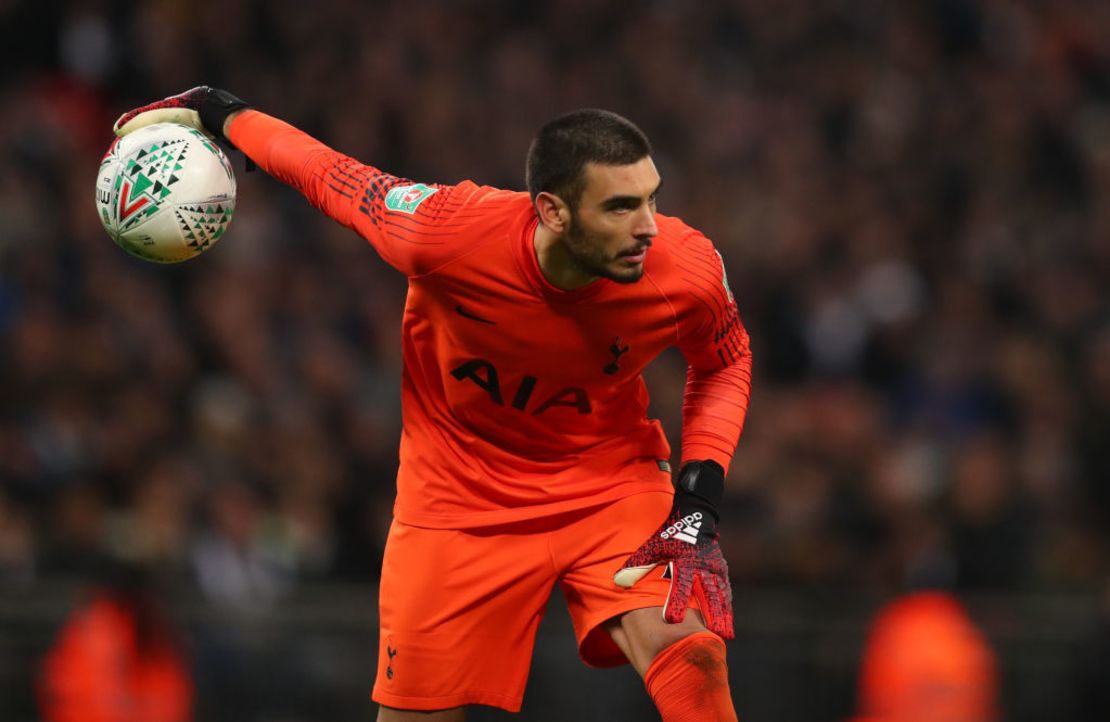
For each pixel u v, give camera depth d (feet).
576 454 42.57
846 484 101.45
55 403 99.96
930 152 145.59
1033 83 152.56
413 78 138.92
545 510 42.19
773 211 133.18
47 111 128.57
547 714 79.00
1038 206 141.49
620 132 36.76
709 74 148.87
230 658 79.46
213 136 44.14
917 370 119.34
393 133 134.62
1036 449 108.78
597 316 39.22
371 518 97.50
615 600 41.57
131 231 42.45
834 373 122.52
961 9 156.46
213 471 94.84
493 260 38.68
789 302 125.08
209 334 108.47
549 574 42.63
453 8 147.02
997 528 96.89
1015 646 82.12
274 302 112.88
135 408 98.89
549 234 37.83
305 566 93.30
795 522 97.76
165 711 76.33
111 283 110.73
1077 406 113.80
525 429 41.73
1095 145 149.28
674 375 107.45
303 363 107.34
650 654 40.45
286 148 42.29
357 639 81.25
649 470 43.45
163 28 136.26
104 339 105.60
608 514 42.42
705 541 40.63
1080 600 83.10
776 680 82.79
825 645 83.25
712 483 41.32
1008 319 127.34
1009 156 145.28
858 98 148.56
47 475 95.66
